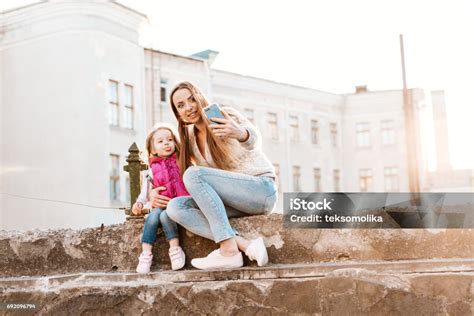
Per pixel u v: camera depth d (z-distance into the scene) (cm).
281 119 3466
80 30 2403
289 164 3484
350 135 3809
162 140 421
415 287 366
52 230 434
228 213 406
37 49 2459
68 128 2386
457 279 365
